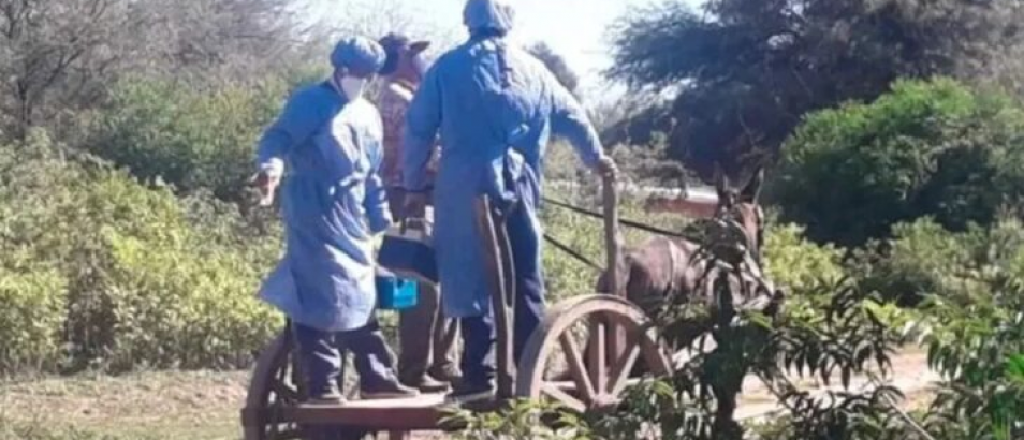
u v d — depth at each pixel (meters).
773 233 23.39
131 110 27.61
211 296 19.17
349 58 10.30
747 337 6.17
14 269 18.78
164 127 27.27
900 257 20.58
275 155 10.16
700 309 6.44
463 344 10.16
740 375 6.20
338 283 10.20
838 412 6.16
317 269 10.20
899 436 6.05
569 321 9.95
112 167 24.00
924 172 27.62
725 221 6.48
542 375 9.80
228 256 21.12
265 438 10.38
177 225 21.73
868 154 27.80
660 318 6.49
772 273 19.80
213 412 16.11
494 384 10.03
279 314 19.20
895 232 24.27
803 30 46.50
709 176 46.91
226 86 30.59
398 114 11.21
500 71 10.09
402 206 10.84
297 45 44.81
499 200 9.97
